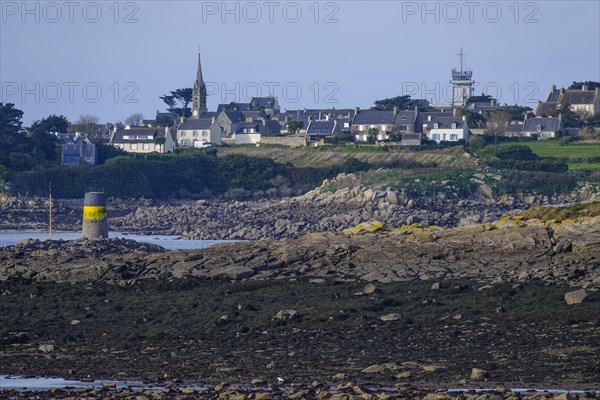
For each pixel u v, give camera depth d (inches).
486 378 7219.5
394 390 6825.8
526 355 7854.3
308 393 6702.8
